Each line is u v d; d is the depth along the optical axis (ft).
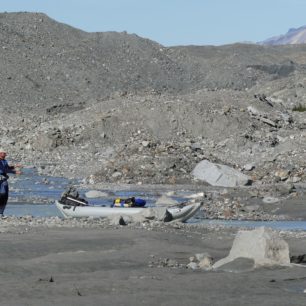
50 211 266.77
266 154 521.65
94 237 162.71
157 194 346.54
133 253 142.10
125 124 631.56
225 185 388.16
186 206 223.51
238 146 578.66
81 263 128.16
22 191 352.08
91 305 92.63
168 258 139.64
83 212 225.97
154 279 113.19
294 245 161.79
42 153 582.76
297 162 450.71
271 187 352.28
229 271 124.06
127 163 418.51
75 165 504.02
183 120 638.12
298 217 260.83
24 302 93.66
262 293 103.35
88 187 378.32
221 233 188.75
